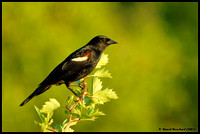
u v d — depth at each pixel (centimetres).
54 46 1642
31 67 1639
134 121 1645
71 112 522
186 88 1862
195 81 1877
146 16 2131
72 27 1716
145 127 1653
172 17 2161
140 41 1906
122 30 1933
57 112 1516
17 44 1662
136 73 1755
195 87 1872
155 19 2133
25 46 1661
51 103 522
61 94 1389
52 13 1709
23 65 1642
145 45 1881
